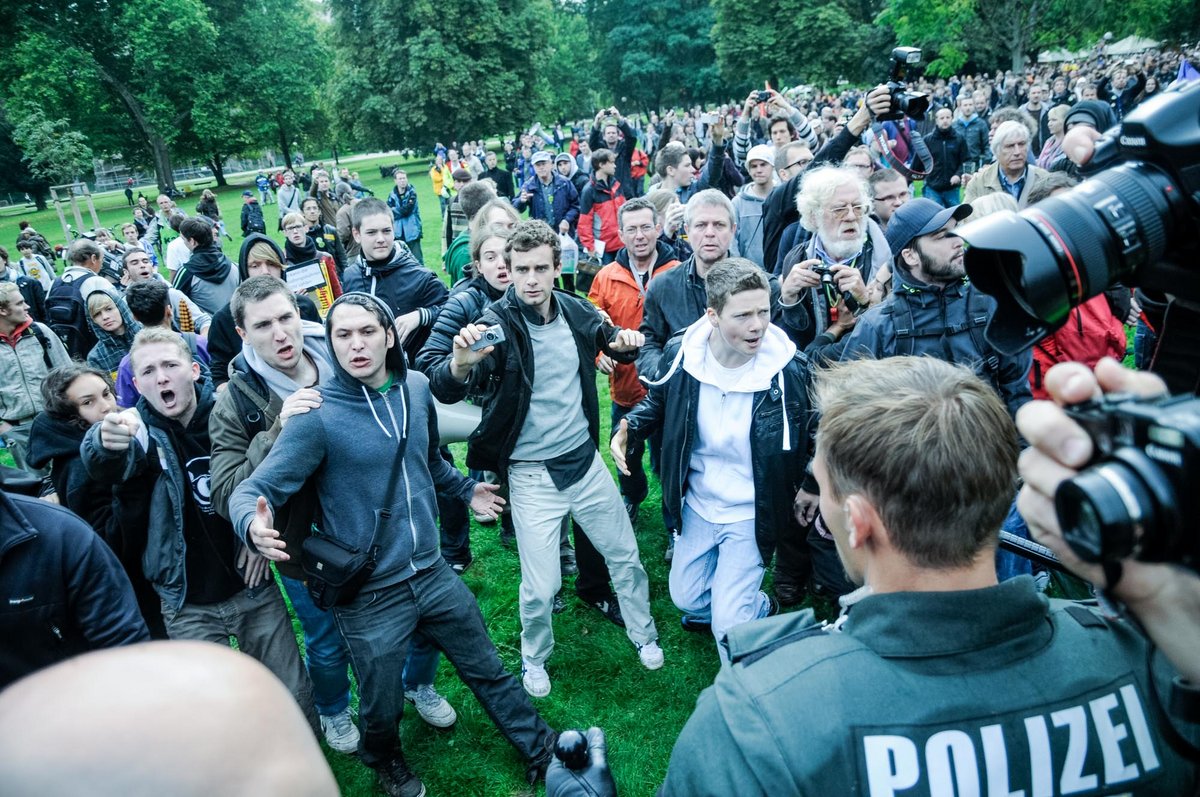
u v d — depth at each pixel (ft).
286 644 9.66
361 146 155.43
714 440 9.19
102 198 169.27
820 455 3.77
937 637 3.17
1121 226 2.96
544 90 155.12
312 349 9.91
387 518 8.32
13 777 1.68
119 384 11.64
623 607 11.28
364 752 9.17
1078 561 2.61
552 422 10.13
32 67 126.21
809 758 3.06
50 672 1.91
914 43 123.95
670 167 22.03
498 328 8.98
